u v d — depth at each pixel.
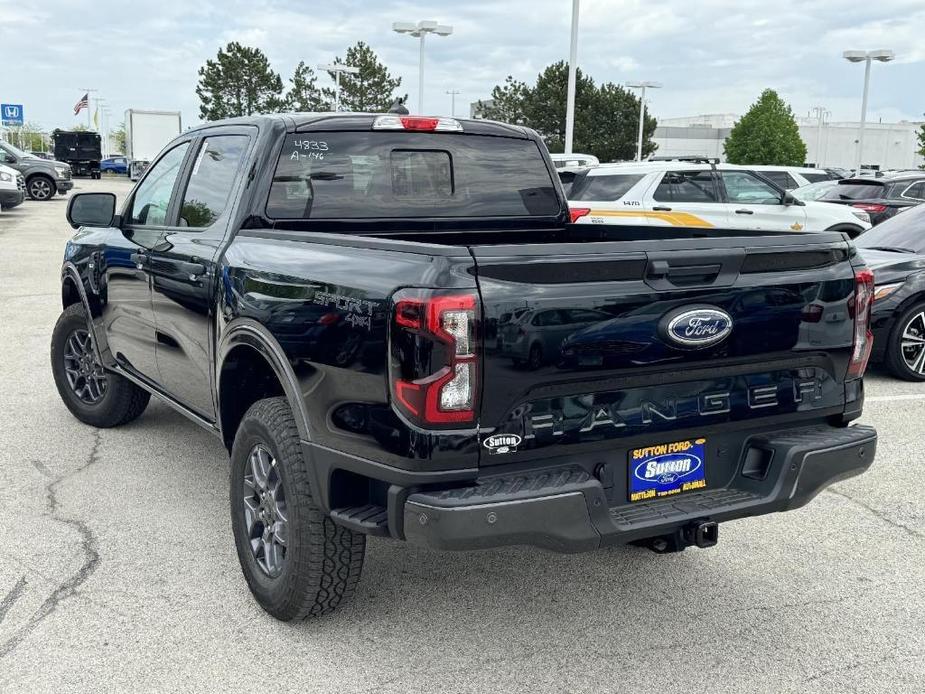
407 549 4.17
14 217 23.31
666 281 2.93
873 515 4.68
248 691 3.02
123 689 3.02
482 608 3.62
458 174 4.39
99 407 5.76
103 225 5.00
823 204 13.05
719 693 3.05
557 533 2.79
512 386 2.72
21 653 3.22
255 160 3.92
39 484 4.88
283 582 3.33
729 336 3.06
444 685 3.07
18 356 7.97
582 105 61.09
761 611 3.63
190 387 4.37
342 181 4.08
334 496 3.06
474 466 2.74
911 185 14.67
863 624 3.54
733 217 12.41
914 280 7.46
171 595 3.67
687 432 3.11
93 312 5.38
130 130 46.97
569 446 2.88
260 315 3.38
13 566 3.90
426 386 2.65
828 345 3.31
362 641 3.35
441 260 2.65
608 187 12.53
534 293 2.72
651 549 3.65
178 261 4.23
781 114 74.88
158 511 4.54
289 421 3.30
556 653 3.29
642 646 3.35
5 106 43.62
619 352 2.87
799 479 3.21
